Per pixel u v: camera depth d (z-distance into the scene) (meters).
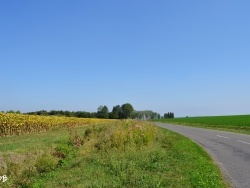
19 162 15.55
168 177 12.63
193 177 12.15
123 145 21.05
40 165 15.68
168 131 44.00
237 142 26.58
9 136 36.78
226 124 65.56
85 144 22.08
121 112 140.25
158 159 16.75
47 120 48.81
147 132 25.38
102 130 28.09
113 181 12.21
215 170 13.91
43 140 27.17
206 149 22.39
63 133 39.16
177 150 20.95
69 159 18.22
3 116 38.97
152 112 174.75
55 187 12.29
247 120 80.50
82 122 67.06
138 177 12.55
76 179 13.33
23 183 13.35
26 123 41.88
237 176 12.98
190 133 40.41
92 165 16.25
